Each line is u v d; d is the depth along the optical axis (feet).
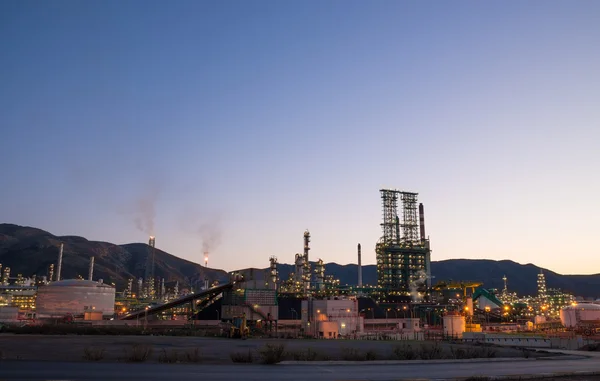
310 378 84.53
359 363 116.78
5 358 111.34
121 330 280.51
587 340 233.55
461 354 148.25
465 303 574.97
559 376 93.81
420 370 103.30
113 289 631.56
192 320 452.76
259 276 452.76
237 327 280.10
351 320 407.44
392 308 633.61
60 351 136.67
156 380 76.95
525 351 168.86
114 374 83.30
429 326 555.28
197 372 89.97
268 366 105.60
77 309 585.63
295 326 452.76
